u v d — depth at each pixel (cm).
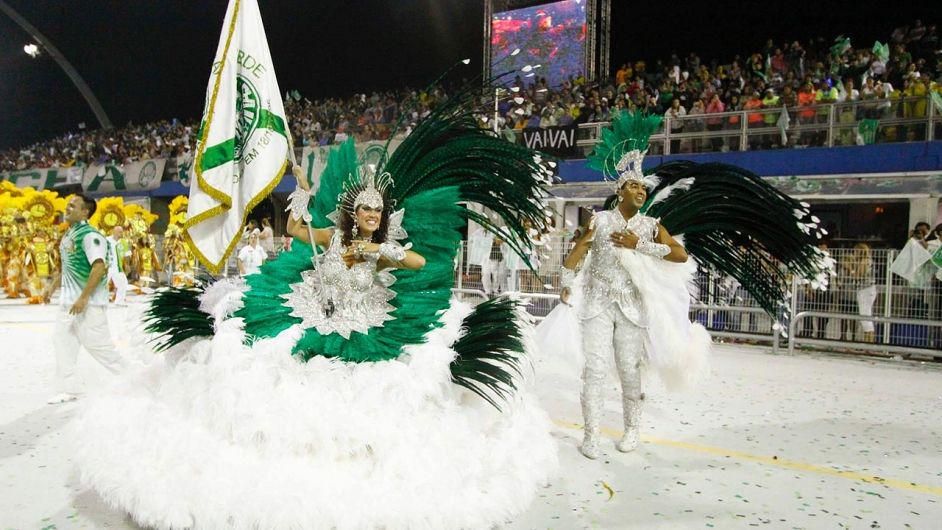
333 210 391
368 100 2209
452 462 299
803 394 624
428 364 323
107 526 303
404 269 369
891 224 1241
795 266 462
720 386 652
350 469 290
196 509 268
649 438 460
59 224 1432
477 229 1148
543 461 346
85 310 535
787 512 333
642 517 322
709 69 1839
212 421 304
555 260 1087
